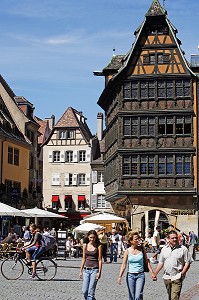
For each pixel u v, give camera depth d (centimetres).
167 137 5031
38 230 2119
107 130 5912
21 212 3459
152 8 5125
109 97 5678
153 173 5022
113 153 5312
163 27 5134
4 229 5059
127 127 5088
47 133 8844
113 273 2556
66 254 3847
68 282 2017
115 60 5784
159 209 5034
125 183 5050
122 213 5400
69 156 7631
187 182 4984
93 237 1230
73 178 7575
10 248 3170
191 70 5062
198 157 4997
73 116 7719
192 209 5019
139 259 1151
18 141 5738
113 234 3494
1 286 1827
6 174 5441
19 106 6306
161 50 5112
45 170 7662
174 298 1091
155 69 5097
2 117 5659
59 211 7550
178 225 5019
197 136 5009
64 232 3622
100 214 4203
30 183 6088
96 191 7381
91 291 1209
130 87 5116
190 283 2105
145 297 1596
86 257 1227
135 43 5125
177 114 5034
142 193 5009
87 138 7681
